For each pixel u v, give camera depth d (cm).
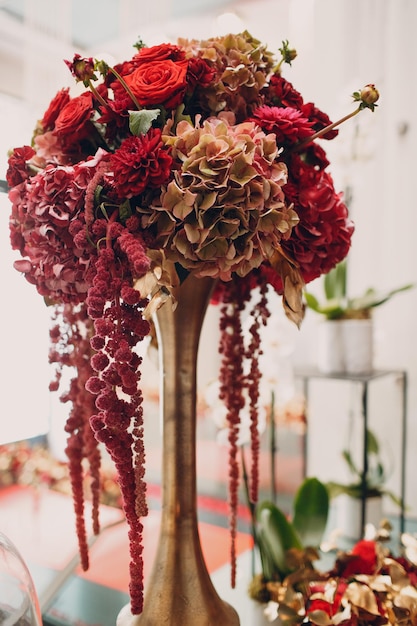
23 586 55
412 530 135
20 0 190
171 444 67
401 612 68
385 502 170
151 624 62
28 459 165
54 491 144
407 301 165
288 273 63
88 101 59
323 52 183
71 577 92
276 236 56
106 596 86
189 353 66
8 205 69
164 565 66
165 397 67
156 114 52
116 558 100
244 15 214
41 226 55
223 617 65
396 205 167
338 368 123
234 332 75
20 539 108
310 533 95
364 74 174
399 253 167
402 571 73
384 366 170
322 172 66
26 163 62
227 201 52
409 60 162
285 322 114
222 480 166
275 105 66
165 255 53
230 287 75
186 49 62
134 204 55
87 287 57
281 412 181
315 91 186
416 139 162
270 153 55
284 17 209
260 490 165
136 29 198
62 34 190
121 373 45
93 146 63
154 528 116
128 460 47
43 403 69
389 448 150
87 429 69
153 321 70
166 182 52
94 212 52
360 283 174
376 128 149
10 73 207
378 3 169
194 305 65
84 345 68
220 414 93
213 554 110
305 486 98
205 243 52
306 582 79
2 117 185
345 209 66
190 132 52
